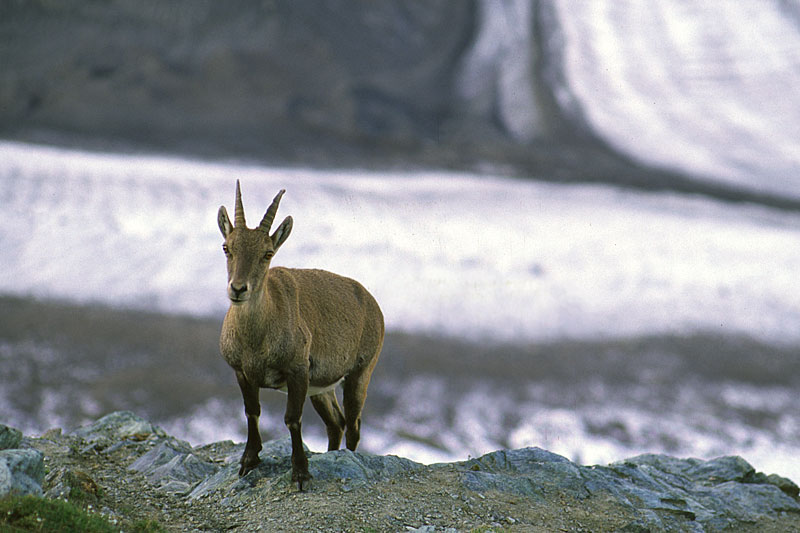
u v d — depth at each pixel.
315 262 155.12
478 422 91.31
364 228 187.00
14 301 115.31
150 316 116.56
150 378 91.38
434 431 87.81
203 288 137.62
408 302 137.25
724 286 160.88
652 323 136.12
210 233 173.88
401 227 192.50
